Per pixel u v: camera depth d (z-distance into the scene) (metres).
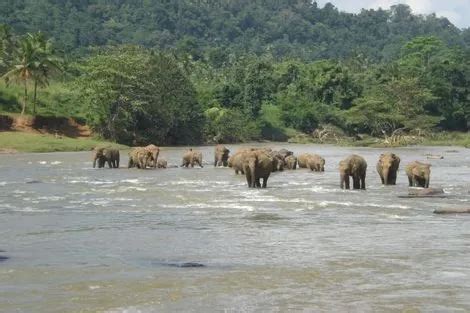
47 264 13.42
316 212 21.48
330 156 62.47
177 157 60.06
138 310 10.08
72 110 92.31
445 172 40.84
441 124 122.25
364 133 115.94
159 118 88.81
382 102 107.75
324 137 110.50
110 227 18.55
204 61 159.38
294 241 16.09
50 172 40.81
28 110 88.12
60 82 104.88
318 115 115.75
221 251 14.83
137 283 11.76
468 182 33.25
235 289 11.34
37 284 11.70
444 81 121.88
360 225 18.66
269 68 131.25
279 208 22.52
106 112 82.31
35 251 14.91
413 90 109.88
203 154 65.81
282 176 37.84
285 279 12.05
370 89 122.38
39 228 18.38
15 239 16.58
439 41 179.75
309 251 14.77
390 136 106.81
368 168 44.91
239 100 115.00
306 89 126.00
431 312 9.94
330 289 11.32
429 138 106.25
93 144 74.75
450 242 15.80
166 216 20.75
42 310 10.08
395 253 14.45
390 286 11.50
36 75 82.88
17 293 11.07
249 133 106.31
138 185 31.50
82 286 11.55
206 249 15.09
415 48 179.25
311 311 9.99
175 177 36.50
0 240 16.44
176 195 26.67
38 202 24.69
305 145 96.25
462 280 11.92
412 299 10.64
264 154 30.56
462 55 144.75
